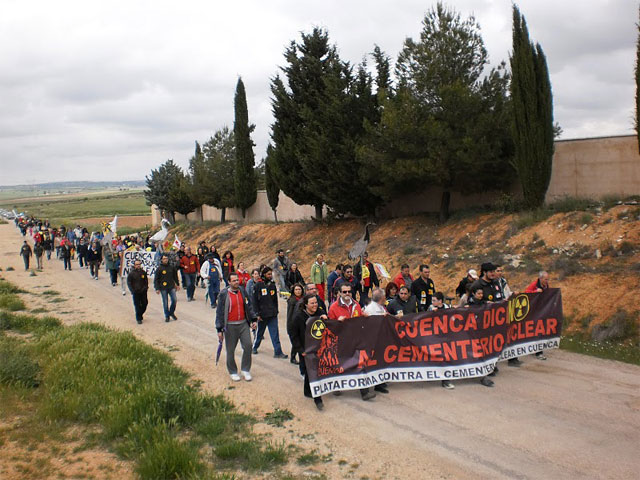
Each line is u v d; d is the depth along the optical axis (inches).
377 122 871.1
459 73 755.4
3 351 394.9
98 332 466.3
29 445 262.5
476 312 356.8
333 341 324.2
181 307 676.1
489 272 370.9
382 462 241.6
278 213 1296.8
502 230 671.1
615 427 269.1
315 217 1082.7
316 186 930.7
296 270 592.1
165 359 413.4
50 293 802.8
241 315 373.1
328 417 299.1
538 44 673.0
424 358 344.5
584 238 566.9
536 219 649.0
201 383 363.6
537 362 387.9
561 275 511.2
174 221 2036.2
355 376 326.3
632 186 644.7
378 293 355.9
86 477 231.1
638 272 464.1
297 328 324.5
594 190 675.4
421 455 246.8
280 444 262.8
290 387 354.3
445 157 703.7
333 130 882.8
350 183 882.1
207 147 1542.8
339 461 244.2
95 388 327.9
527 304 386.9
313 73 1010.1
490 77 740.7
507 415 289.9
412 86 775.7
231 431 280.8
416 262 699.4
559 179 705.6
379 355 335.6
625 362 376.5
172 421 279.6
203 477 222.2
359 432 276.4
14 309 649.6
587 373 357.4
